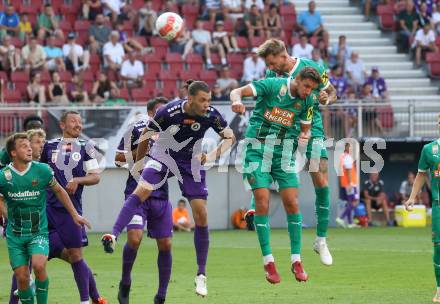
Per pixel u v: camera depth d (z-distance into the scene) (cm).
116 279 3747
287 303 3038
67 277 3797
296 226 2900
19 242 2647
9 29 6906
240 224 6506
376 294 3234
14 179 2602
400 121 6662
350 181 6506
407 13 7869
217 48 7250
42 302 2664
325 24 7938
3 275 3891
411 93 7525
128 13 7394
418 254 4638
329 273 3884
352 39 7875
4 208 2664
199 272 2922
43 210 2664
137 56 6994
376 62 7738
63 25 7175
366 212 6800
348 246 5109
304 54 7225
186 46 7181
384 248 4981
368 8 8062
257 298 3166
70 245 2856
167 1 7512
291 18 7750
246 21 7400
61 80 6662
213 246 5172
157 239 2977
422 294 3222
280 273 3891
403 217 6762
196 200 2906
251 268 4103
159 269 3003
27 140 2612
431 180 3055
